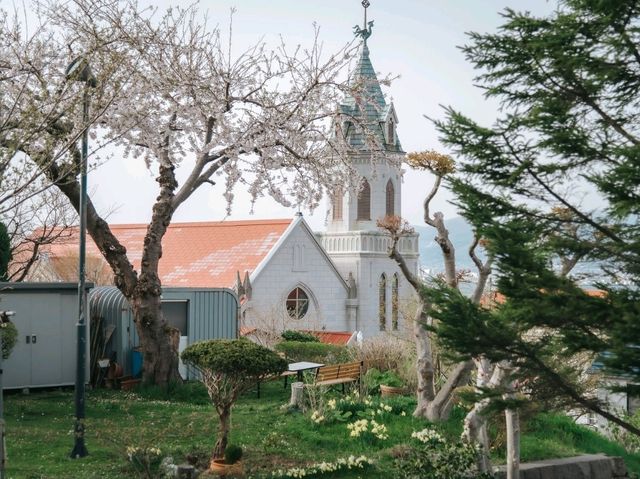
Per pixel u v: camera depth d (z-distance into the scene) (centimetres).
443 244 1995
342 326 6038
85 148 1702
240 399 2309
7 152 1505
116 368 2469
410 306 2945
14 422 1894
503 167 1316
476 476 1695
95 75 1838
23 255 4459
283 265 5438
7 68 2091
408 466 1662
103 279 4594
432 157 1855
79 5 2309
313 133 2548
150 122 2336
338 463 1661
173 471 1523
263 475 1591
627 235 1287
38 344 2352
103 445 1681
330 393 2302
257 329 4016
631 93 1330
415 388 2453
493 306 1347
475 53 1370
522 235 1252
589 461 1986
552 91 1337
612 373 1170
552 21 1340
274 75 2473
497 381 1711
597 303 1191
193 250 5512
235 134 2394
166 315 2705
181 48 2384
